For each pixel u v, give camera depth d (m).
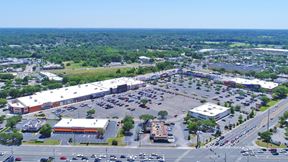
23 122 180.50
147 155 137.12
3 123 179.25
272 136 160.38
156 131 160.25
